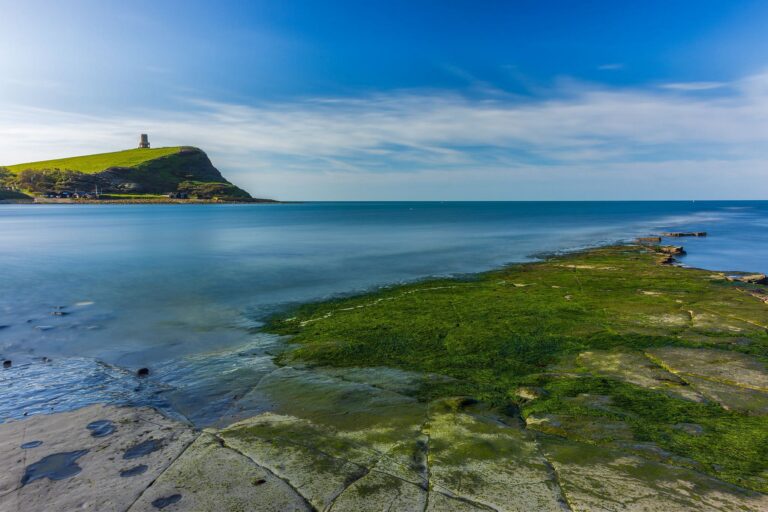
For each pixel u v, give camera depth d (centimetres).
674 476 604
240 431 751
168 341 1363
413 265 2981
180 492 577
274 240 4884
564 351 1184
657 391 902
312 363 1125
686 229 6669
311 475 609
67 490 586
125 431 757
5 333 1460
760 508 537
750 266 3116
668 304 1683
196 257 3403
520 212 15275
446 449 676
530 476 602
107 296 2022
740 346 1182
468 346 1234
